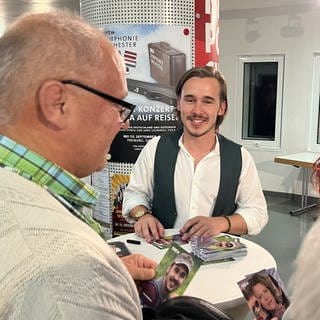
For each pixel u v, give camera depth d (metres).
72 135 0.71
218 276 1.30
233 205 1.87
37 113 0.67
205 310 1.02
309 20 5.45
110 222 2.60
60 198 0.67
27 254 0.53
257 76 6.01
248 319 1.37
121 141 2.48
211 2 2.45
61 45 0.67
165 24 2.35
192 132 1.79
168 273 1.23
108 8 2.38
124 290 0.62
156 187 1.89
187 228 1.64
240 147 1.89
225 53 6.09
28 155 0.66
